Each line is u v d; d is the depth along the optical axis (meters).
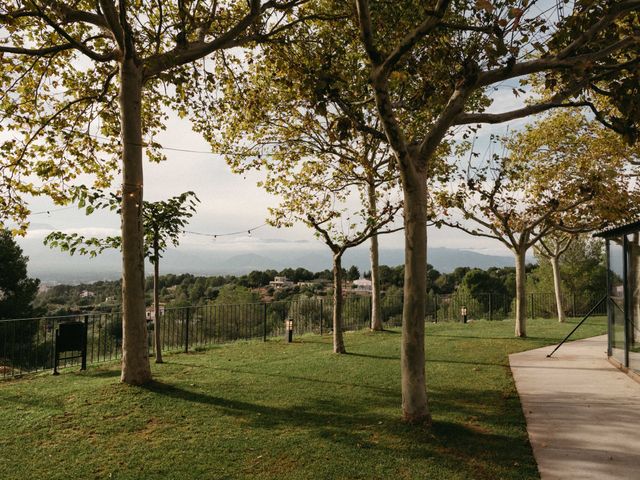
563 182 15.74
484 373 9.55
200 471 4.82
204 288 41.56
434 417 6.50
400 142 6.00
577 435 5.80
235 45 9.80
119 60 8.45
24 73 10.89
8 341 14.93
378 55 5.72
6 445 5.52
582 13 6.33
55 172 11.73
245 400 7.42
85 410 6.75
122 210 8.28
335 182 14.89
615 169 16.03
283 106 13.98
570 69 6.68
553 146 16.27
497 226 16.27
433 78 8.07
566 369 9.95
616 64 6.95
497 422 6.29
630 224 8.83
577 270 30.83
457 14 7.98
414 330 6.18
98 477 4.70
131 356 8.10
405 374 6.25
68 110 12.41
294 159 15.26
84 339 10.09
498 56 6.14
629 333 9.51
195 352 12.71
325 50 10.18
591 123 15.91
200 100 12.22
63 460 5.11
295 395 7.74
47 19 7.21
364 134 13.38
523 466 4.89
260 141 14.97
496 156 14.59
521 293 15.41
